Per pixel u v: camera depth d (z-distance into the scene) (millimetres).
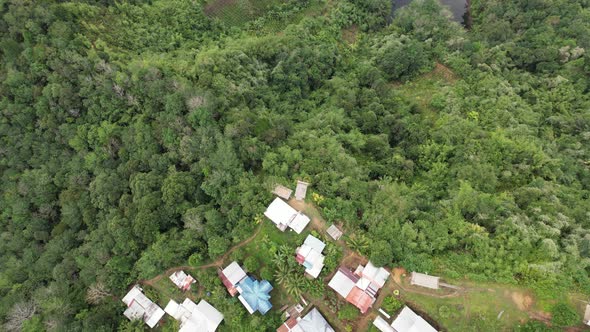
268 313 46188
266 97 66812
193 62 67375
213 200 52938
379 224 47125
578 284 41906
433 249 45688
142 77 59750
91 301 49688
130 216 51438
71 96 60750
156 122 59750
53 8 63375
